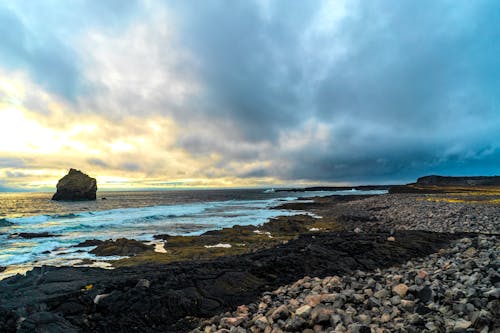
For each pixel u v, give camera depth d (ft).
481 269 28.50
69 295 28.96
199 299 29.58
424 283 26.89
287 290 32.01
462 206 103.60
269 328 22.48
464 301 21.12
